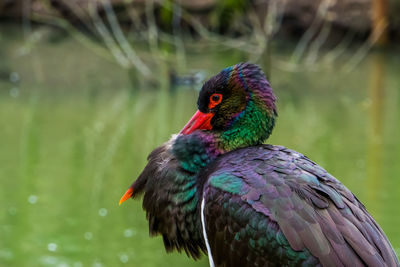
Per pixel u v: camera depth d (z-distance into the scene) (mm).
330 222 4867
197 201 5637
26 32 21047
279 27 21938
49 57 20078
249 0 21734
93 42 20938
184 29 21844
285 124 15453
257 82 5777
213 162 5684
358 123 15547
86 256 9219
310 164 5371
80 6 21391
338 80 19750
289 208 4949
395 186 11320
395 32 22203
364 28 22125
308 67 20609
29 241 9594
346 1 22094
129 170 12438
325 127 15164
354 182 11508
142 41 21359
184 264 9156
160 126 15188
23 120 15453
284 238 4895
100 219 10562
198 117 5930
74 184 11805
